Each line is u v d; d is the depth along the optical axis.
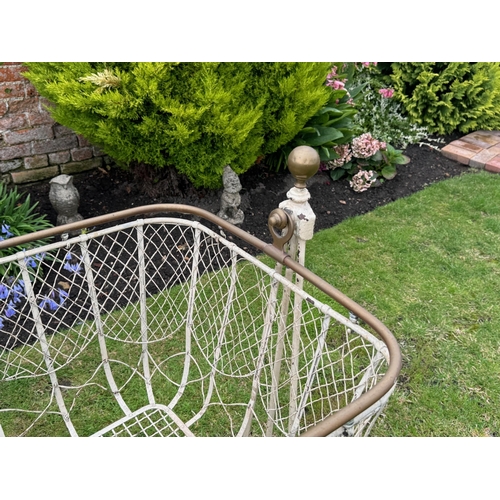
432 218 2.98
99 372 1.89
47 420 1.69
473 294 2.35
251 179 3.15
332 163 3.27
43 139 2.94
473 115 4.07
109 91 2.22
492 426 1.71
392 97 4.11
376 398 0.83
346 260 2.57
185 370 1.75
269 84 2.54
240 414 1.74
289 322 2.14
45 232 1.40
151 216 2.80
